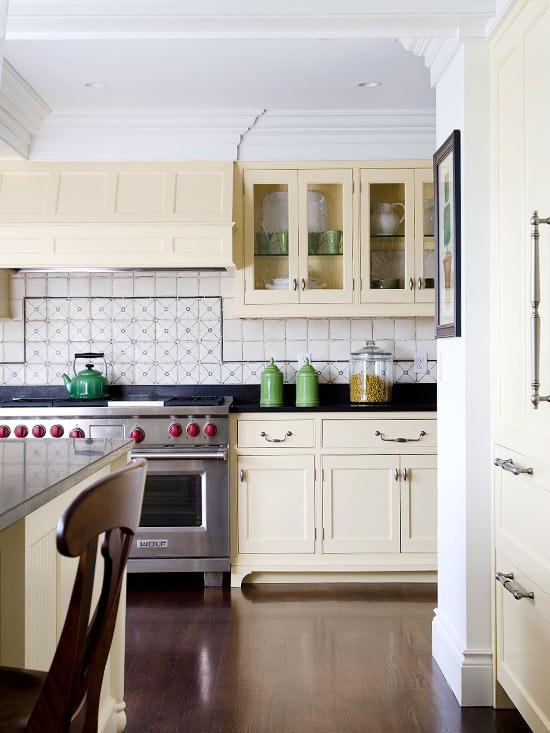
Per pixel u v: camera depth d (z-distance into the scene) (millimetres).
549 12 2092
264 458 4172
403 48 3348
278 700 2695
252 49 3352
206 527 4121
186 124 4273
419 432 4168
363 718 2561
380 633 3379
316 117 4312
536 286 2043
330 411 4160
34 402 4281
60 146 4301
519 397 2391
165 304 4707
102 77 3721
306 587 4129
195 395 4727
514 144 2428
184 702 2682
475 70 2695
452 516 2914
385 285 4398
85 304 4711
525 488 2338
